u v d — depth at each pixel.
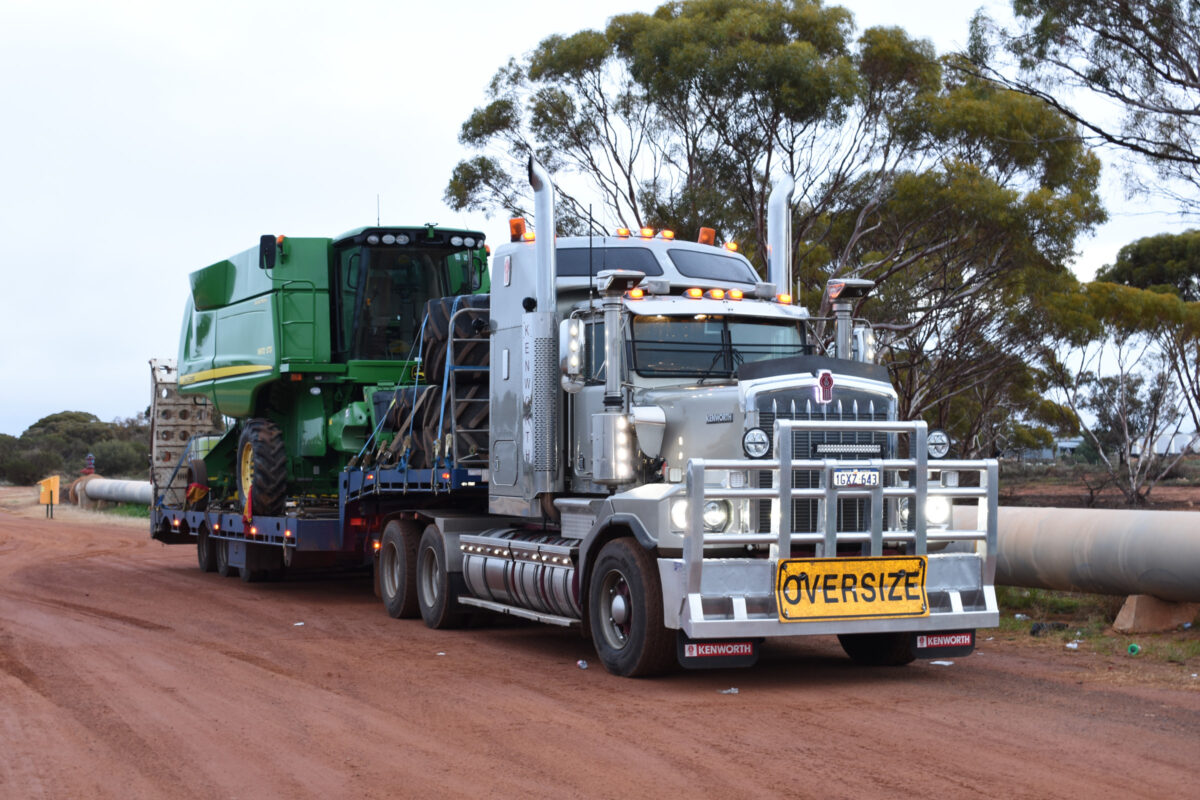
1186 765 6.62
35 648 11.22
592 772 6.59
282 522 16.11
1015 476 49.72
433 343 13.45
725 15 27.44
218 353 18.59
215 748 7.24
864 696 8.79
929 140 27.33
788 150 26.92
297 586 17.88
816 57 25.69
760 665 10.36
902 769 6.55
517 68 30.06
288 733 7.62
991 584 9.66
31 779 6.57
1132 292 30.48
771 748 7.08
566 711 8.27
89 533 31.22
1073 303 27.72
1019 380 33.84
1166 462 40.75
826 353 11.13
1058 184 27.52
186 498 20.25
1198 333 34.00
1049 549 12.11
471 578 12.33
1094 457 61.31
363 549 15.77
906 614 9.22
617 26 28.56
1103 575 11.59
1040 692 8.90
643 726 7.75
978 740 7.25
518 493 11.46
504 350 11.87
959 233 27.11
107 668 10.13
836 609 9.05
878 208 28.05
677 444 9.76
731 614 8.80
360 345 16.45
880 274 28.41
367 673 9.95
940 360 30.25
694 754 6.96
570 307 11.38
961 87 27.45
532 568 11.13
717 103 26.61
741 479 9.02
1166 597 11.21
